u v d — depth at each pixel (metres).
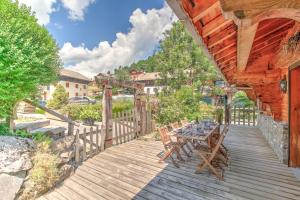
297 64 3.94
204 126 5.41
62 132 7.53
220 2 1.02
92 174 4.55
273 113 5.87
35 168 3.85
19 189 3.50
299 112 4.49
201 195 3.45
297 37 2.87
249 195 3.38
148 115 9.41
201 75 16.06
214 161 4.65
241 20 1.11
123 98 23.64
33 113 12.38
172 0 1.19
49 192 3.84
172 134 4.81
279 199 3.24
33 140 4.43
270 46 4.26
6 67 4.39
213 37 2.21
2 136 4.20
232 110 12.68
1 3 4.95
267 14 1.03
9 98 4.70
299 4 0.95
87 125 12.04
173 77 15.78
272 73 5.16
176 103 10.45
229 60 3.63
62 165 4.48
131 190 3.76
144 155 5.77
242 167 4.59
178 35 16.20
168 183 3.94
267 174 4.18
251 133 8.70
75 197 3.62
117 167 4.89
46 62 5.98
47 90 27.14
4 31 4.42
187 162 5.03
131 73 44.66
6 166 3.47
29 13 5.94
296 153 4.54
